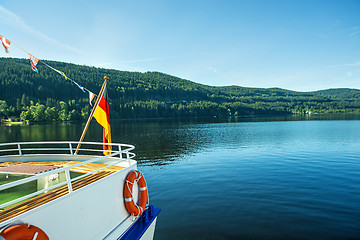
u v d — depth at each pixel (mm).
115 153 5230
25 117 115625
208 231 8312
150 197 11938
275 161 20422
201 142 36750
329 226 8375
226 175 15867
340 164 18547
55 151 32125
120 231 5211
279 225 8562
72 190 4105
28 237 3064
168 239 7859
